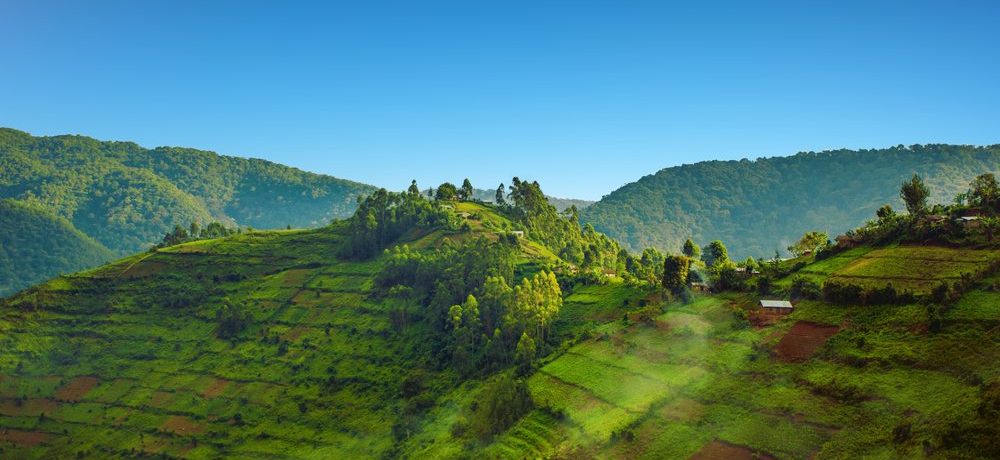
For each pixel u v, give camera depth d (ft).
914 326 365.40
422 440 467.11
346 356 635.25
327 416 553.23
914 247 460.96
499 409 434.71
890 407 315.17
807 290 442.91
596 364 460.96
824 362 368.27
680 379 402.11
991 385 294.05
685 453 337.11
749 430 337.11
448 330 618.03
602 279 638.94
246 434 556.10
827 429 319.68
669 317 485.56
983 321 347.15
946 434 278.87
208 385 637.71
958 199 550.77
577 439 381.19
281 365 646.33
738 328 434.30
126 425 601.21
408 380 548.72
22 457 577.84
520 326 558.56
